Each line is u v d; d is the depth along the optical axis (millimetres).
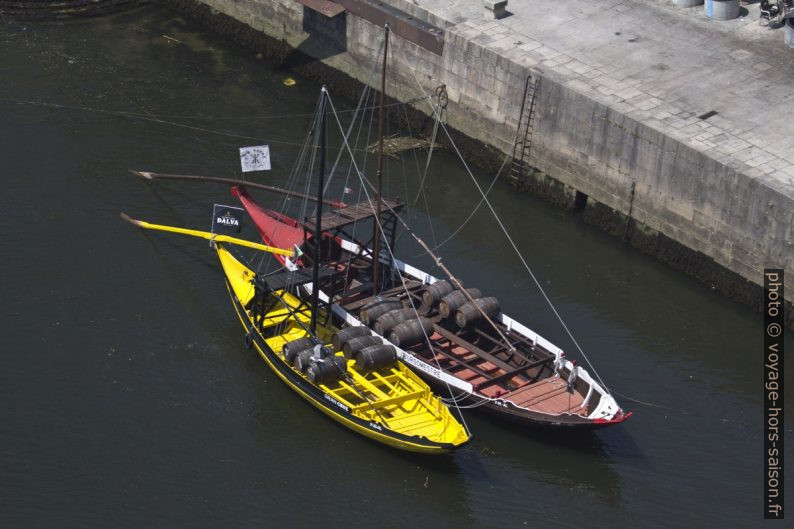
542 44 99688
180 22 118500
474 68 99812
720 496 71375
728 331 84625
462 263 89875
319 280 79812
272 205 94062
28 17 116938
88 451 72562
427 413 74000
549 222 95562
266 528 68500
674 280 89625
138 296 84062
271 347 77625
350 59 109000
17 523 67812
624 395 78438
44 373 77625
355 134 104625
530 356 77750
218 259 87625
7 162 96250
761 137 89188
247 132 103438
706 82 95062
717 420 76688
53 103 104562
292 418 75500
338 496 70625
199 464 72188
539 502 70875
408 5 104625
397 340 76812
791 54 98125
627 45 99500
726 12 101562
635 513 70375
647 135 89500
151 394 76625
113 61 111500
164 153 99438
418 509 70125
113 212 91688
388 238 91688
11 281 84562
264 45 114438
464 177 100375
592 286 88562
